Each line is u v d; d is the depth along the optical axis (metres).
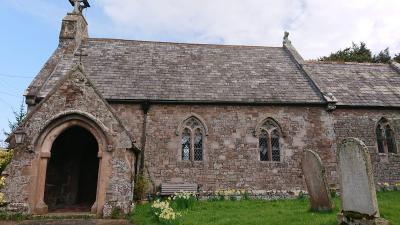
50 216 10.24
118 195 10.59
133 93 15.66
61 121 11.02
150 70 17.64
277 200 13.77
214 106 15.90
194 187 14.62
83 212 11.20
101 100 11.30
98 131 11.09
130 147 11.04
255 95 16.48
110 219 10.09
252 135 15.77
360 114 16.91
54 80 15.71
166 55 19.28
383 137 17.02
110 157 10.90
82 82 11.39
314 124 16.30
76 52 18.08
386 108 17.12
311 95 16.92
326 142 16.12
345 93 17.61
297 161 15.73
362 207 8.34
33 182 10.52
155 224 8.86
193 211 10.99
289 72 19.03
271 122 16.22
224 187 14.97
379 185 15.59
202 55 19.81
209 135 15.51
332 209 10.14
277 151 15.99
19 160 10.59
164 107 15.60
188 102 15.61
